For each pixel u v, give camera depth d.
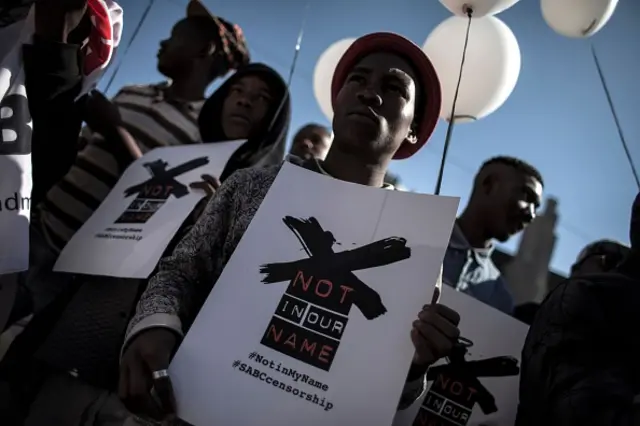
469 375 1.92
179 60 2.87
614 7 2.58
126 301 1.88
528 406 1.46
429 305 1.29
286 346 1.28
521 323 2.02
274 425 1.20
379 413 1.20
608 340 1.40
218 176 2.07
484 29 2.82
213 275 1.49
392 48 1.81
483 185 2.88
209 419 1.21
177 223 1.93
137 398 1.22
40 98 1.79
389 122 1.61
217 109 2.61
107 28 1.98
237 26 3.12
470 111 2.86
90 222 2.06
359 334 1.28
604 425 1.27
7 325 2.12
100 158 2.38
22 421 1.85
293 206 1.45
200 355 1.26
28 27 1.77
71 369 1.83
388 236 1.38
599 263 2.51
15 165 1.68
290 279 1.35
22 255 1.65
